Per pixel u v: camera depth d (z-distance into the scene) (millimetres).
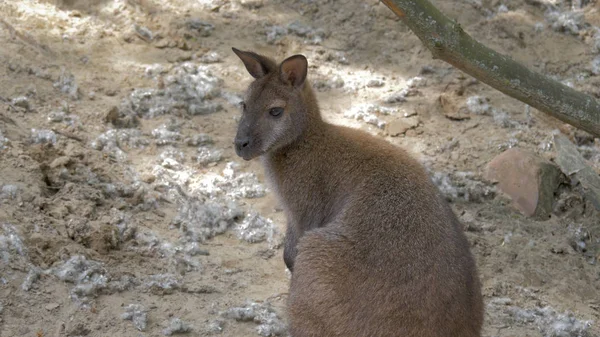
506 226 11984
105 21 15242
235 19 15875
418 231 8016
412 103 14242
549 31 16062
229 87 14180
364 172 8789
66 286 9359
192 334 9094
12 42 13844
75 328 8828
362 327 7758
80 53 14297
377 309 7730
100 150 12078
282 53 15125
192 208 11312
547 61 15383
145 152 12414
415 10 9844
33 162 11008
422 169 8844
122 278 9711
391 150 9016
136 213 11062
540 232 11984
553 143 13156
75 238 10133
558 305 10633
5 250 9430
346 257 8031
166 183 11727
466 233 11648
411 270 7781
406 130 13570
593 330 10234
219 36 15398
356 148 9078
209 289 9891
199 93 13789
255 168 12516
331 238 8203
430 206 8281
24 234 9828
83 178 11297
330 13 16219
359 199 8484
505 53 15344
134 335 8906
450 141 13414
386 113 13883
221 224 11203
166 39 15031
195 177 12164
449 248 7957
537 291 10844
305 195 9242
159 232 10812
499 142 13469
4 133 11523
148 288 9672
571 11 16609
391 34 15836
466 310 7777
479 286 8148
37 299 9086
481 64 10375
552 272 11211
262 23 15820
